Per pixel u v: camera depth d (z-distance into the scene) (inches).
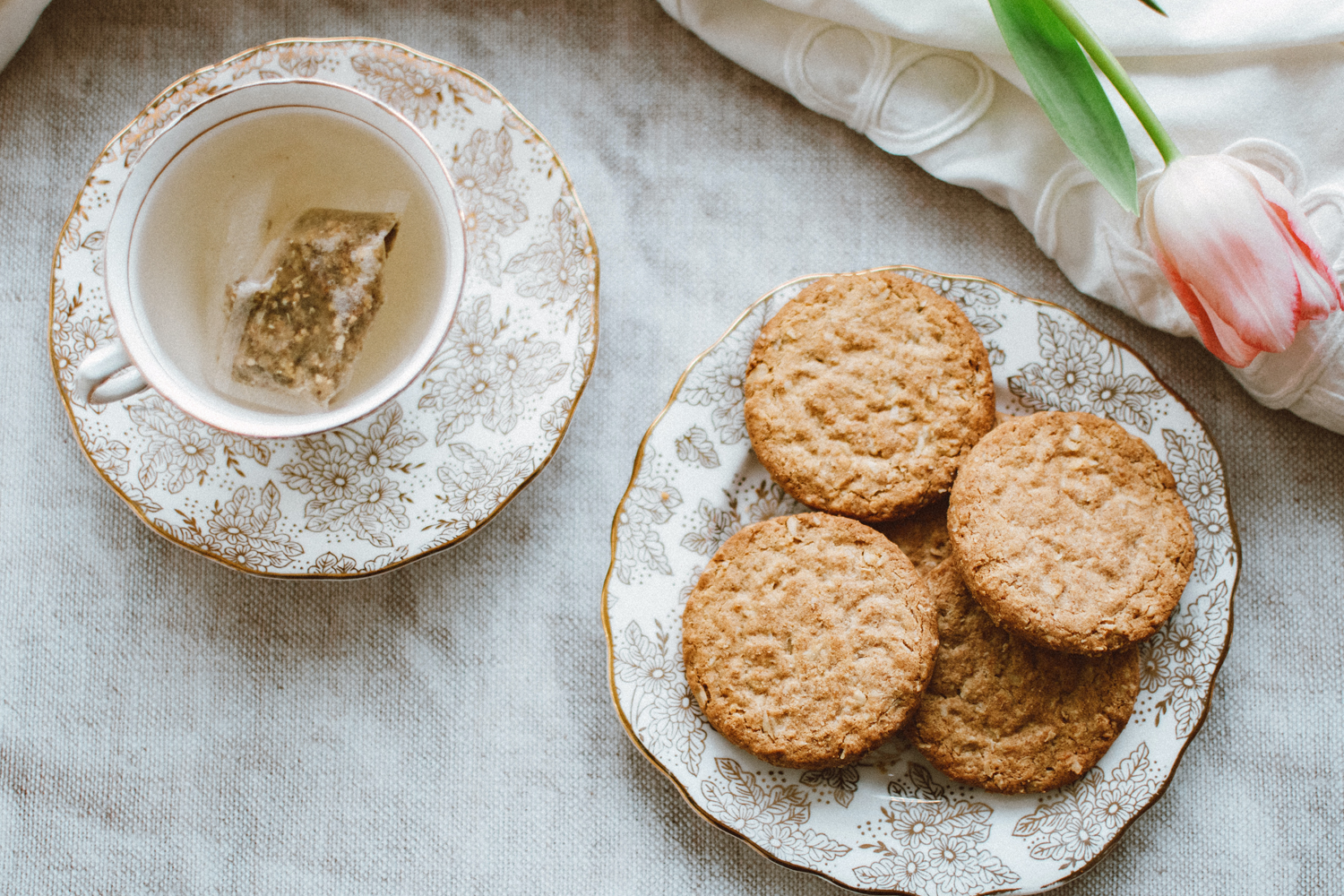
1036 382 22.2
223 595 22.8
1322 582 22.7
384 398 20.9
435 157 20.7
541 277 22.0
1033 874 21.7
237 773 22.8
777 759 21.4
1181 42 21.8
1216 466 22.0
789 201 22.9
